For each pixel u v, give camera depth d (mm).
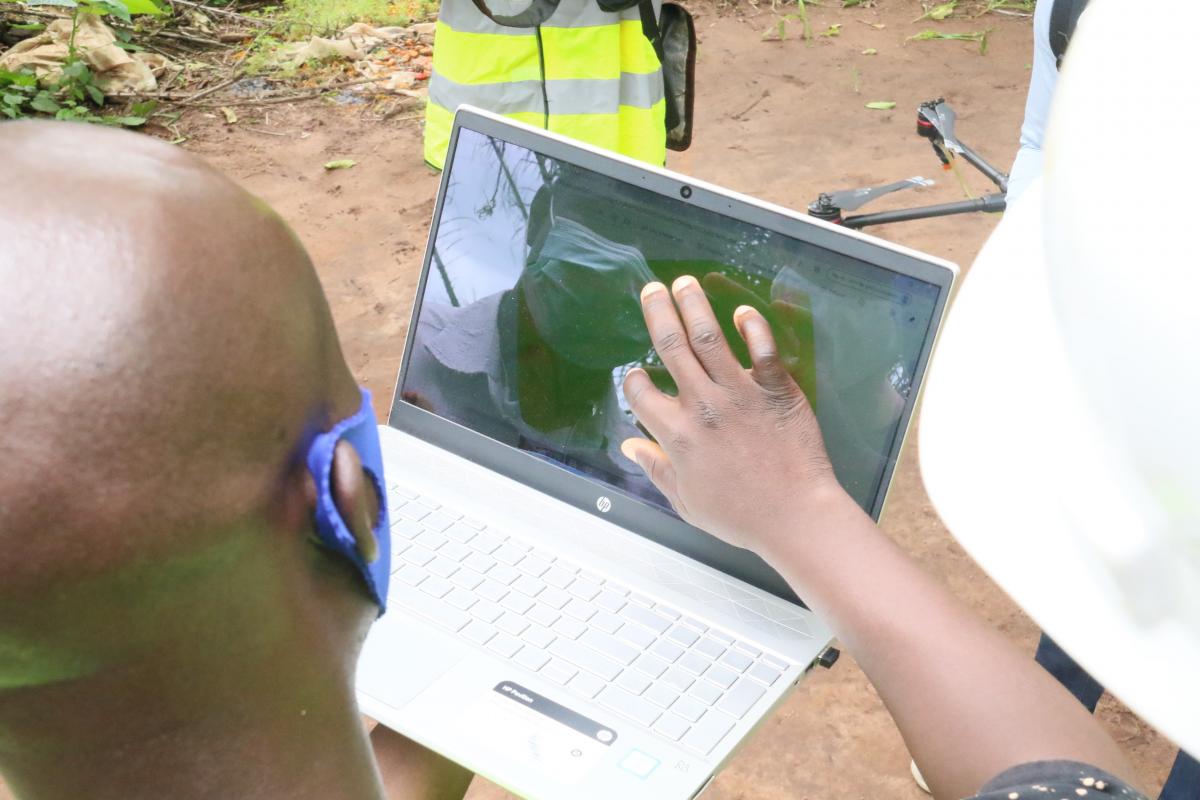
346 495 467
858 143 4242
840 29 5168
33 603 410
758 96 4590
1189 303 367
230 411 430
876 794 2027
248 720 489
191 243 427
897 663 738
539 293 1398
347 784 538
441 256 1461
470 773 1167
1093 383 424
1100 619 490
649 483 1329
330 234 3686
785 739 2121
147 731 473
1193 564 449
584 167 1378
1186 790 1557
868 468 1239
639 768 1074
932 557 2520
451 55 3229
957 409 575
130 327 407
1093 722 704
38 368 397
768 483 811
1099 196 389
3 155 434
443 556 1292
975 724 698
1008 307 587
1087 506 474
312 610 497
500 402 1425
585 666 1170
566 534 1329
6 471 394
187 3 5176
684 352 833
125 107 4477
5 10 4824
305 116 4422
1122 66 394
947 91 4621
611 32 2906
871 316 1238
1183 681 468
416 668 1158
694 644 1197
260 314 440
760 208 1292
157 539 417
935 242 3607
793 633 1214
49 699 458
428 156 3557
